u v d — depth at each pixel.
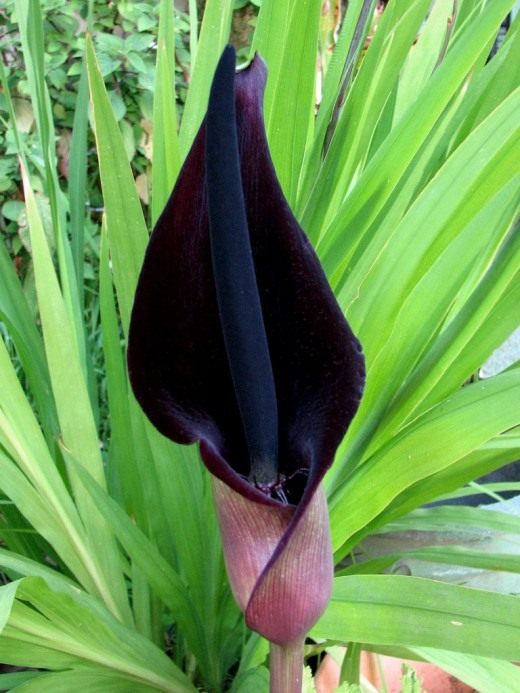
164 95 0.46
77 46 1.10
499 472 0.89
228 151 0.24
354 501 0.42
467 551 0.48
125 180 0.46
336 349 0.26
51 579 0.43
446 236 0.42
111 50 1.10
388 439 0.46
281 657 0.29
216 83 0.23
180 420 0.27
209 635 0.52
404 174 0.49
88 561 0.49
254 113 0.25
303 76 0.45
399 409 0.45
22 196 1.11
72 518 0.49
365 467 0.43
